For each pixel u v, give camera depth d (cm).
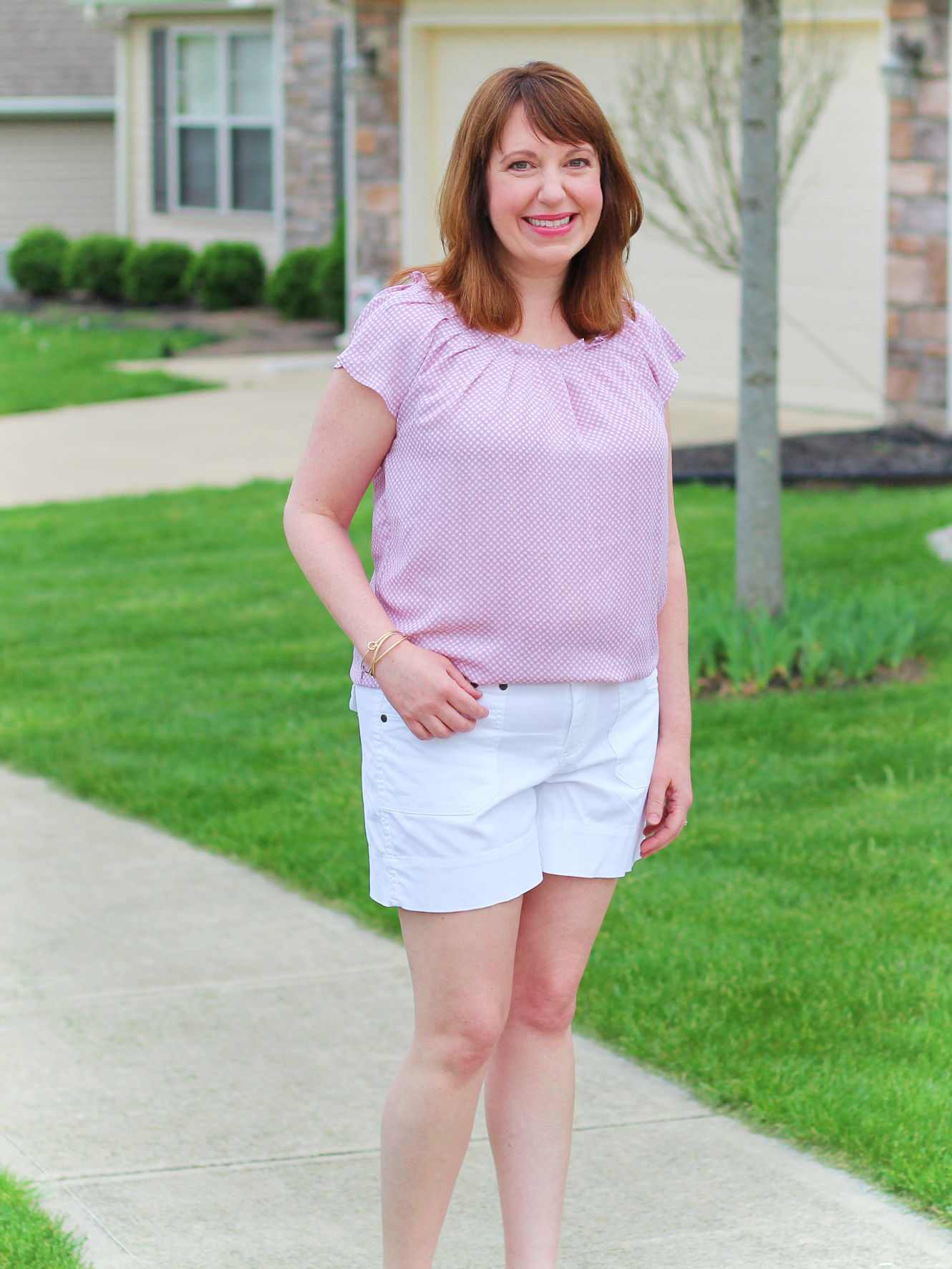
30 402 1394
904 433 1112
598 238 231
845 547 785
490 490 218
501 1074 248
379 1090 329
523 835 229
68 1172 296
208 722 580
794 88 1035
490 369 221
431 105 1402
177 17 2072
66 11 2467
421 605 224
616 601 226
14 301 2167
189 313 2012
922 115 1091
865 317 1227
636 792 240
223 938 409
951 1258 263
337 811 486
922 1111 302
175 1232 276
